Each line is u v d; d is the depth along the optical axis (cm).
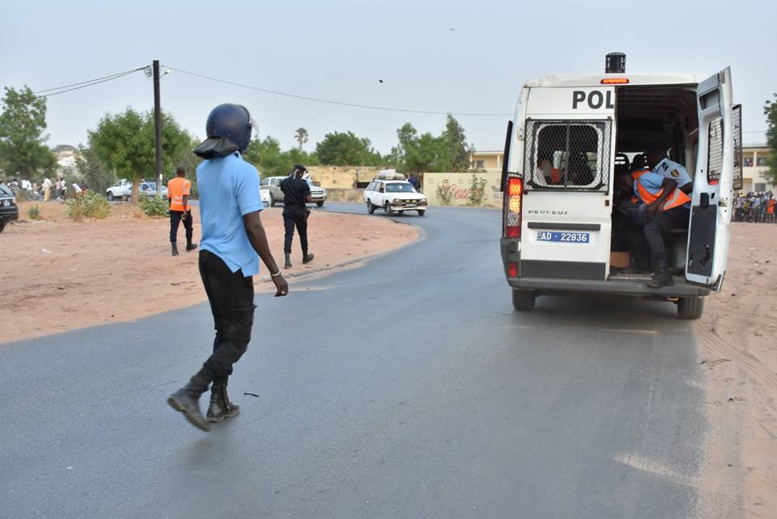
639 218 806
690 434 479
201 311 921
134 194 3734
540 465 428
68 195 4784
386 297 1016
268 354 683
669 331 790
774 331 788
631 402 545
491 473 416
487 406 534
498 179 4825
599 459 438
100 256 1573
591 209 784
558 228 794
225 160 476
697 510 372
